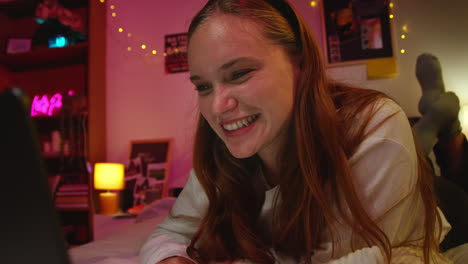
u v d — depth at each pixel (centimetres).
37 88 312
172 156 264
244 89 64
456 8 205
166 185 255
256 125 68
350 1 223
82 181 269
